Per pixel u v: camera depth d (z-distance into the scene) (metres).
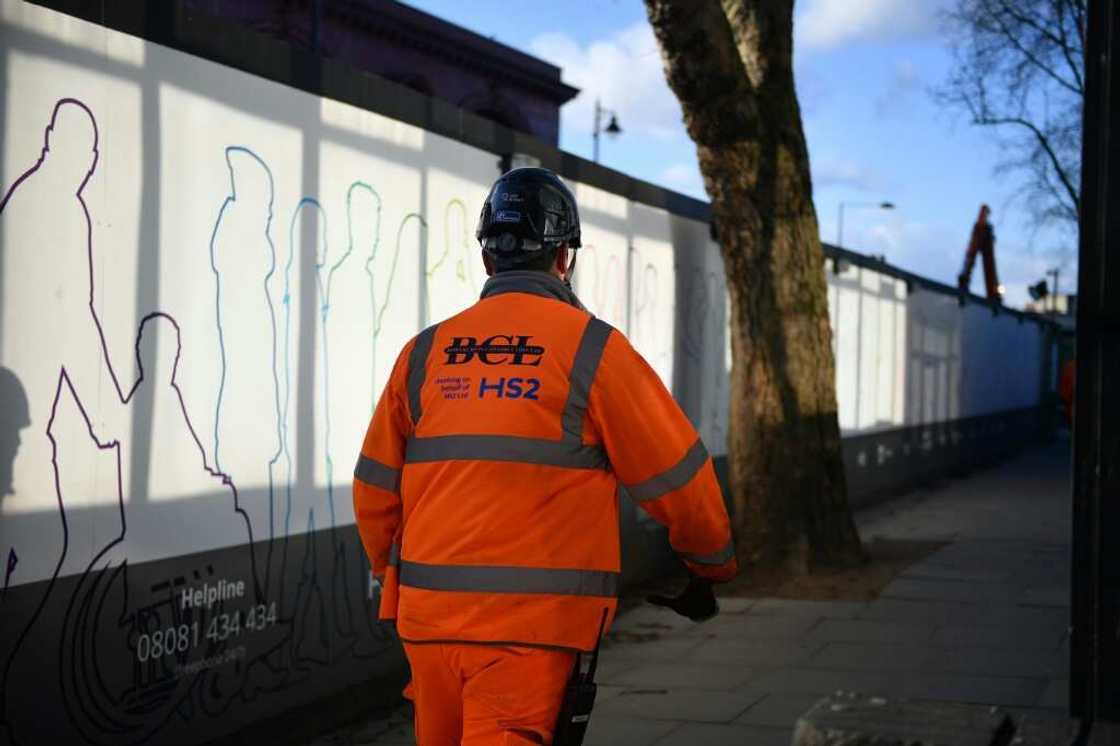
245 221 5.35
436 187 6.94
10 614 4.10
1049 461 28.05
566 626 2.69
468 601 2.68
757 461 10.19
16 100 4.15
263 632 5.43
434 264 6.94
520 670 2.66
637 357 2.83
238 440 5.30
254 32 5.39
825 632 8.17
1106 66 2.40
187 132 4.98
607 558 2.79
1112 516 2.40
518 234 2.98
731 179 10.08
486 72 29.02
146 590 4.72
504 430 2.74
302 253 5.76
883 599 9.34
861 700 2.59
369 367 6.32
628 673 7.04
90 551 4.44
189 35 4.98
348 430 6.14
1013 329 32.50
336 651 6.02
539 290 2.95
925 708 2.51
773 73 10.06
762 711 6.18
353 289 6.17
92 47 4.48
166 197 4.86
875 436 17.77
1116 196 2.39
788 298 10.18
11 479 4.11
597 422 2.77
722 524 2.88
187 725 4.93
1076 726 2.39
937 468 22.58
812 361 10.27
